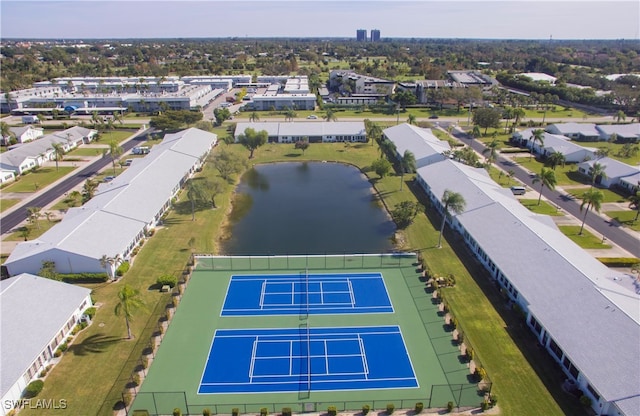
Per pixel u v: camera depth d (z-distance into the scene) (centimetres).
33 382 5094
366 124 16000
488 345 5891
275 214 10100
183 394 5159
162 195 9956
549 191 11162
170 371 5491
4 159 12350
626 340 5056
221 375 5453
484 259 7812
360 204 10681
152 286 7188
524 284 6550
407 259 8094
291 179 12438
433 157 12469
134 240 8281
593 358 5044
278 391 5238
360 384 5338
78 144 15425
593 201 8462
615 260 7688
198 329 6250
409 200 10725
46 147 13800
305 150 14925
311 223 9631
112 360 5622
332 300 6944
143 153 14312
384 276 7581
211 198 10269
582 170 12512
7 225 9319
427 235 8969
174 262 7894
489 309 6625
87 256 7238
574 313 5703
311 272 7706
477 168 11831
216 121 18650
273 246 8606
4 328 5397
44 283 6331
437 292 6950
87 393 5122
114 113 18800
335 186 11900
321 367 5597
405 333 6197
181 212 9962
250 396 5166
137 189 9762
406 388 5272
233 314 6594
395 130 15612
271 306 6794
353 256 8181
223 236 9006
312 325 6372
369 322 6431
